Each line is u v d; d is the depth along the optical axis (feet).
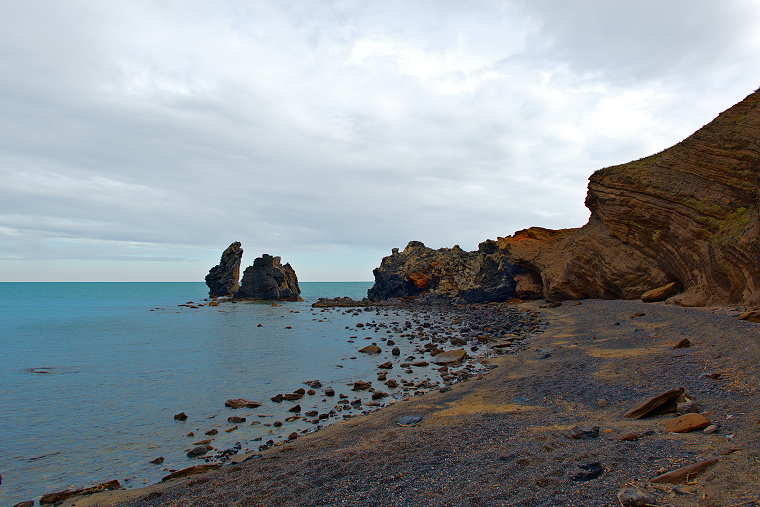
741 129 93.35
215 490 26.30
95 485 32.83
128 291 640.58
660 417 31.19
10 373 75.72
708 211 94.68
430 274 255.09
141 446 41.60
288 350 99.30
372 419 45.11
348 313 204.33
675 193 104.99
